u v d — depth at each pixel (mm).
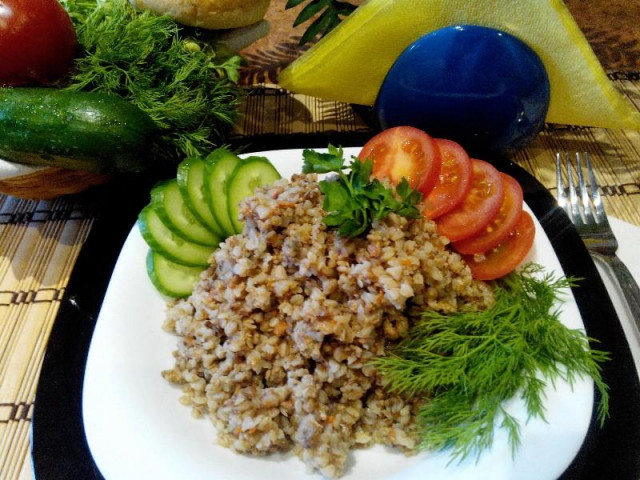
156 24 302
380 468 194
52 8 272
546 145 341
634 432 197
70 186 283
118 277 237
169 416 201
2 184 264
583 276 245
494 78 278
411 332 209
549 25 268
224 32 333
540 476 174
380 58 301
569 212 278
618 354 219
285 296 206
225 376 204
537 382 188
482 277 234
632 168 323
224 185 255
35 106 240
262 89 381
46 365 221
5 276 284
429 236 220
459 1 268
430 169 242
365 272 191
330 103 374
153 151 273
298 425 195
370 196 202
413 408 205
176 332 227
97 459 187
